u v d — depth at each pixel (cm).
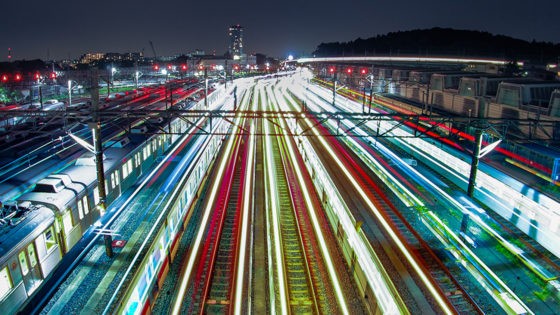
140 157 2772
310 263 2086
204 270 1966
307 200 2902
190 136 3825
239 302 1736
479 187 2612
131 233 1853
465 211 2167
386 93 6488
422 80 5647
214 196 2902
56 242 1695
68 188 1867
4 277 1354
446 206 2422
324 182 2753
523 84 3394
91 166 2158
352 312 1714
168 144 3512
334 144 4078
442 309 1422
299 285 1906
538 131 3055
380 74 7288
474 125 1938
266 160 3944
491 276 1720
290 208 2767
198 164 2867
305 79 11988
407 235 2017
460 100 4325
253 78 10025
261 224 2489
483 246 2022
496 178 2461
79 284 1513
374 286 1644
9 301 1380
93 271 1592
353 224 1978
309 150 3475
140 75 9088
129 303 1437
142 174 2817
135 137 2867
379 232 1917
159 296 1777
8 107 4544
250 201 2858
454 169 2961
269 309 1709
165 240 1927
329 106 6812
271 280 1916
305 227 2483
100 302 1413
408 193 2495
